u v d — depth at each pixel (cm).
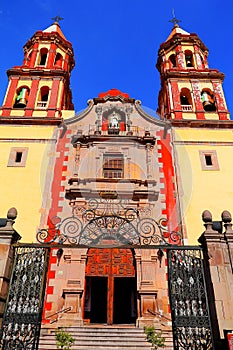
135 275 1398
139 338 1144
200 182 1641
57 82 2123
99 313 1848
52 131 1841
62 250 1412
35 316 757
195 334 733
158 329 1182
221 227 906
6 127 1850
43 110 1977
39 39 2422
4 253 820
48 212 1512
